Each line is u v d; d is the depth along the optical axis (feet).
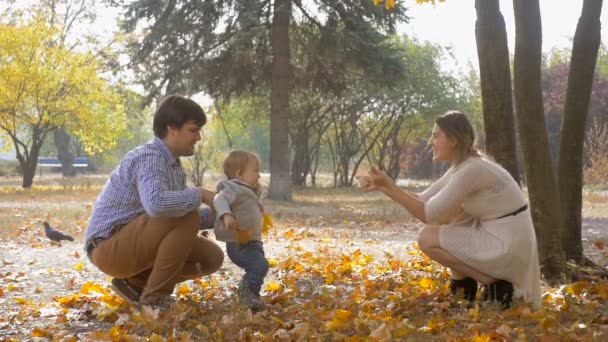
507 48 22.33
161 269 15.74
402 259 27.12
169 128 16.05
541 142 21.67
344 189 122.72
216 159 123.34
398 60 80.48
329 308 17.24
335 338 14.16
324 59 79.30
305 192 111.96
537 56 21.77
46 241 35.94
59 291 20.56
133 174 15.89
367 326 15.01
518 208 16.46
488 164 16.37
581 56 23.40
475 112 131.75
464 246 16.52
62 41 112.57
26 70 102.37
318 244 34.04
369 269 24.39
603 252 29.19
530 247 16.39
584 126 23.67
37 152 111.04
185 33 76.28
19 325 16.05
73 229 41.37
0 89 102.27
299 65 88.43
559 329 14.67
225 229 16.05
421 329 14.75
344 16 76.13
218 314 16.07
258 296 17.26
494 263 16.22
